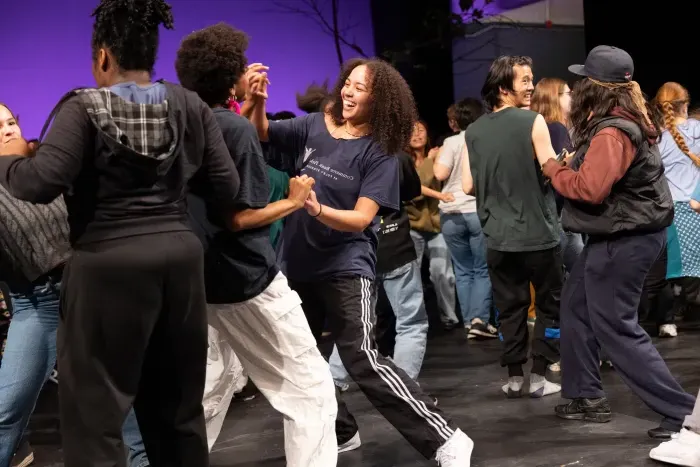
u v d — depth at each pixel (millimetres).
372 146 2875
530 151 3639
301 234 2912
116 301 1972
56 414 4125
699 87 8422
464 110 5391
